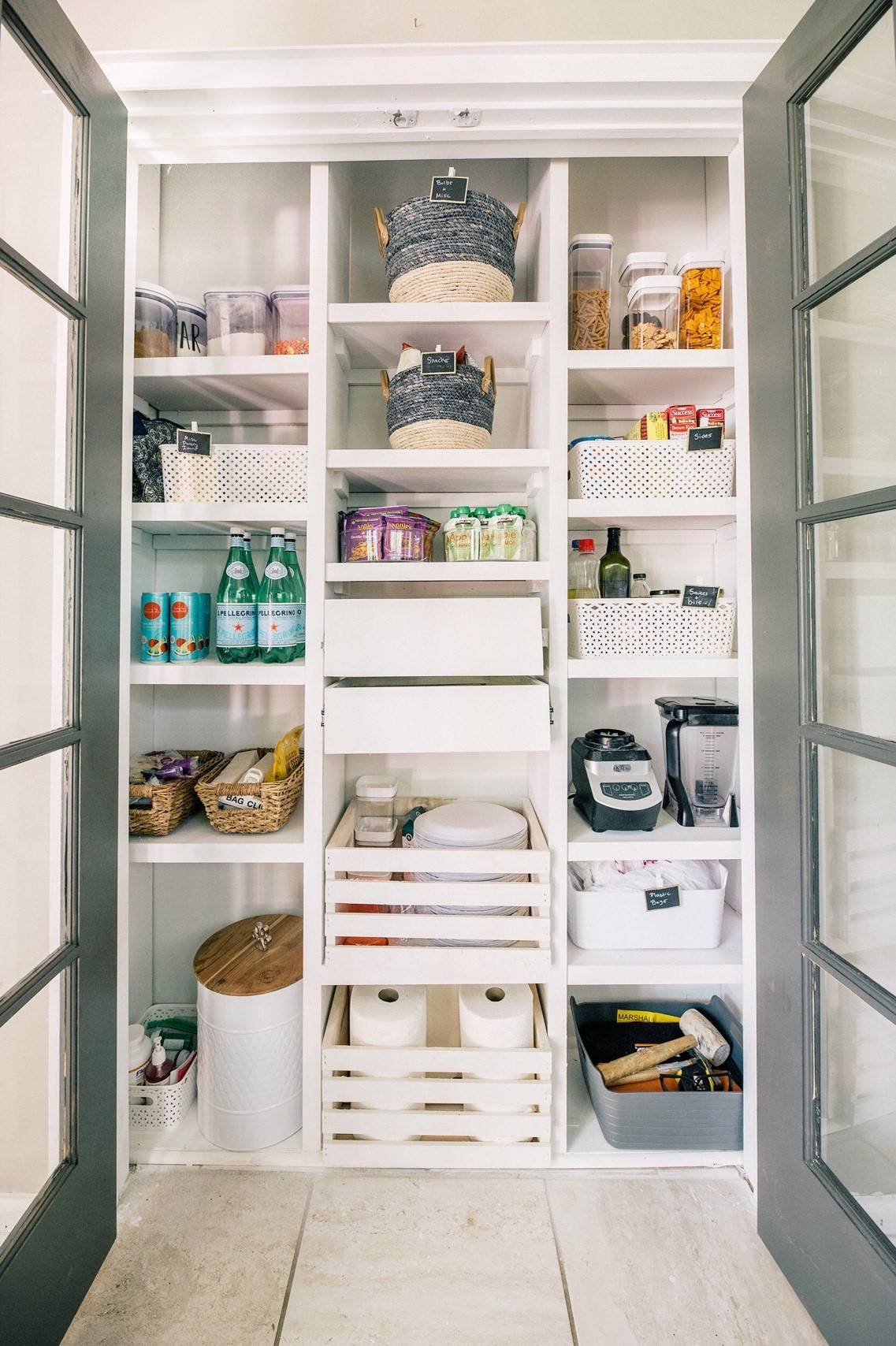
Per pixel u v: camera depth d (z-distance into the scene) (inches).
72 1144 37.8
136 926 56.4
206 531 54.0
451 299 46.2
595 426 57.6
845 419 36.5
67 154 37.6
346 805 57.9
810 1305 37.1
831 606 37.6
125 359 44.6
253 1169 46.9
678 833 49.1
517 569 46.4
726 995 56.4
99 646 40.5
